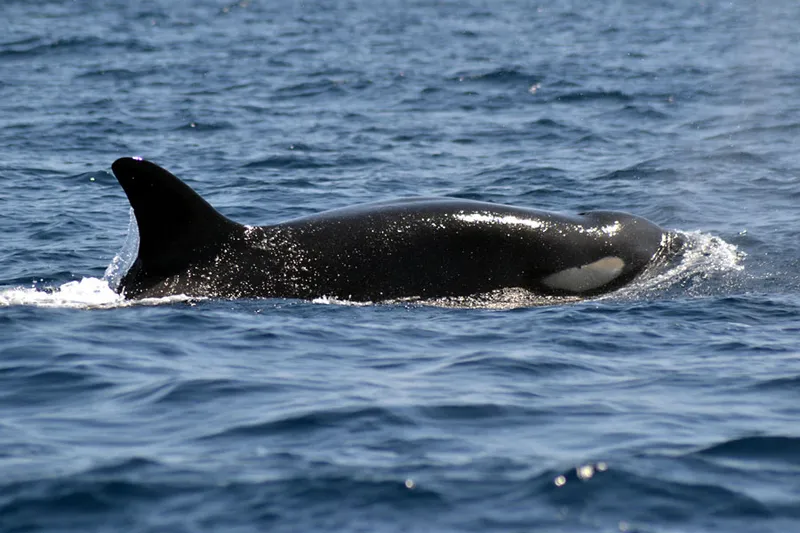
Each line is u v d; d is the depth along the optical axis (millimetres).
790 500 30156
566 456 33000
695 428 35469
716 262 58219
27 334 46125
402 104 138750
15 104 135875
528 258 55094
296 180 93062
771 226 69938
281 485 30891
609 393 39312
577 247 56000
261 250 54125
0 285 57750
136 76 164125
